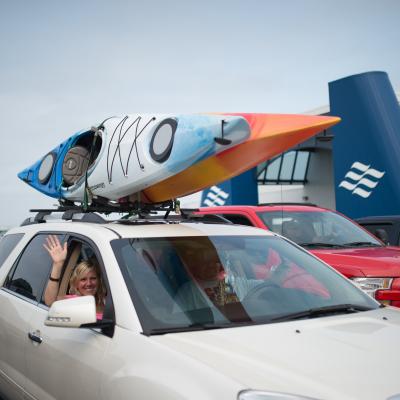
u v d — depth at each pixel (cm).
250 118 418
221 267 342
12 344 383
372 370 243
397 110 1595
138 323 288
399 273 577
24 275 416
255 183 2166
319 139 899
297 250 396
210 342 269
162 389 244
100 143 516
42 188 557
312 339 276
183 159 404
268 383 229
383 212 1544
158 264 328
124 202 480
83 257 376
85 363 297
